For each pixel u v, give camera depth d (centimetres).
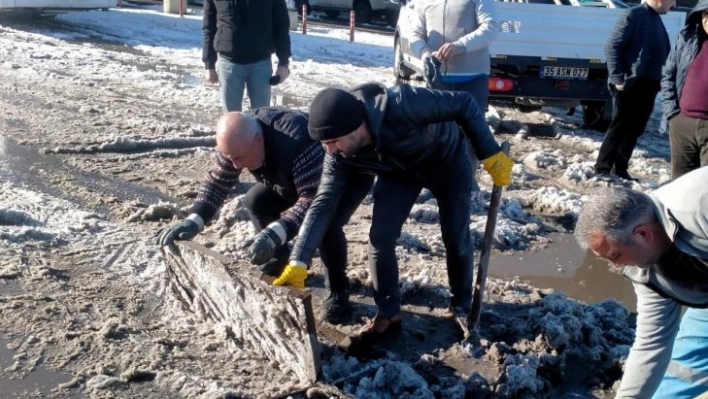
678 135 599
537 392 412
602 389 431
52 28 1588
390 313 438
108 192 661
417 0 675
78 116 891
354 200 432
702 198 271
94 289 484
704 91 573
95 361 409
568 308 473
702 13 566
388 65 1437
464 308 469
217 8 682
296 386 388
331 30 1986
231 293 411
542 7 957
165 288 492
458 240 446
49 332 432
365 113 377
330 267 458
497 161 403
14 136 794
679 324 304
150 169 730
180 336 438
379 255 428
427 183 428
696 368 318
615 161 810
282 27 695
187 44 1525
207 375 400
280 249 469
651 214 274
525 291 521
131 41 1505
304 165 409
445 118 392
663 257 281
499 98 1014
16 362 405
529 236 647
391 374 397
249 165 416
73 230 570
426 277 509
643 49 757
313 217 393
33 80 1057
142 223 599
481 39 636
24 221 579
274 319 389
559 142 978
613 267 601
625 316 489
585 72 980
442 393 398
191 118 927
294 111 425
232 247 541
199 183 696
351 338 436
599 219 273
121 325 441
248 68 689
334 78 1257
